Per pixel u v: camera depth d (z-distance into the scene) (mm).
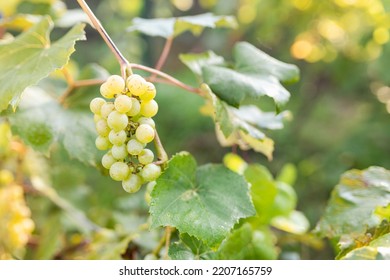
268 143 978
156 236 1040
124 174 793
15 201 1091
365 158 2137
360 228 901
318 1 2148
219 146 2480
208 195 825
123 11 2514
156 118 2250
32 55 867
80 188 1343
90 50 2520
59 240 1179
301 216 1138
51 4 1159
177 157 829
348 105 2592
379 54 2109
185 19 1003
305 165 2240
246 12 2379
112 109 793
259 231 992
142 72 1972
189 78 2311
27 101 963
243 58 967
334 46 2318
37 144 937
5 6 1176
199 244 859
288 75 954
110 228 1198
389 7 1889
